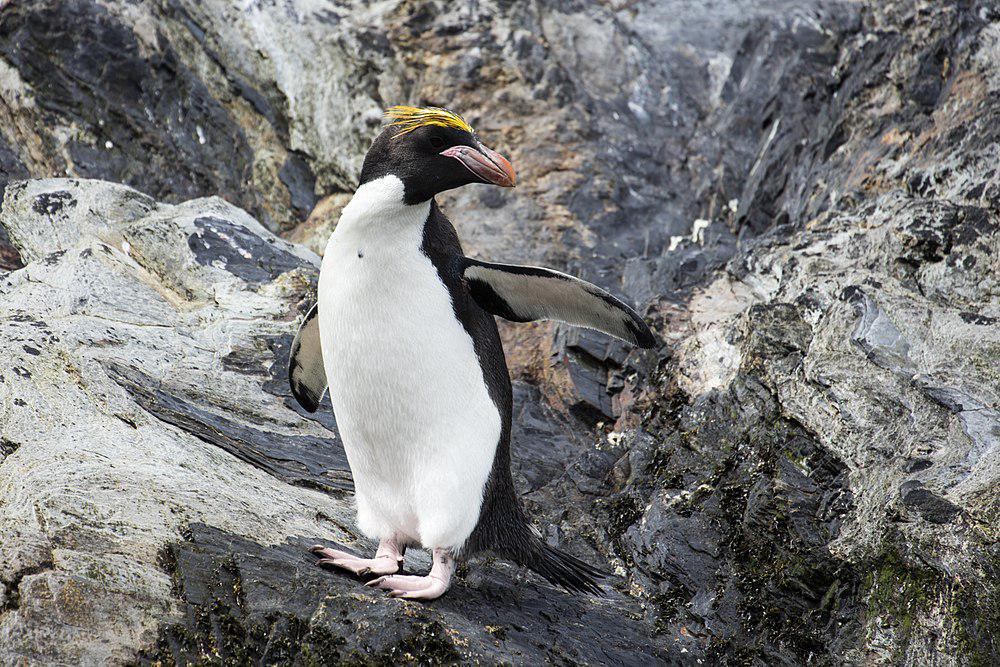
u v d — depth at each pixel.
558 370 11.95
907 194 11.59
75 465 8.07
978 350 9.29
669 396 10.98
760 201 14.28
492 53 16.89
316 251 14.76
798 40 16.83
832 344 9.77
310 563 7.88
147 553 7.45
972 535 7.58
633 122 16.97
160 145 15.30
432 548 7.86
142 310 10.97
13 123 14.88
